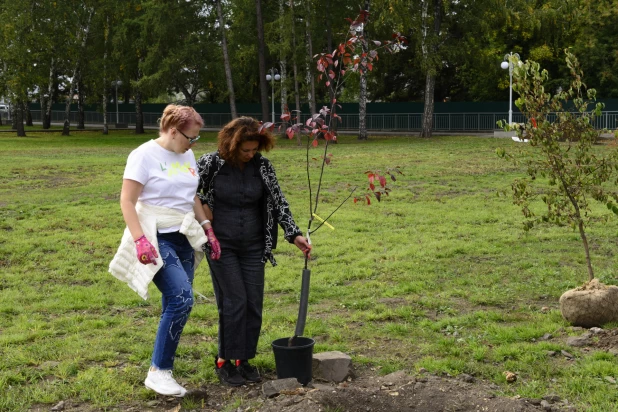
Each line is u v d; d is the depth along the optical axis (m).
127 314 6.93
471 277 8.24
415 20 34.28
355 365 5.27
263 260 4.90
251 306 4.84
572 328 6.02
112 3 42.81
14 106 43.41
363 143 35.09
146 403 4.53
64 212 13.49
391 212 13.47
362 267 8.88
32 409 4.45
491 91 49.41
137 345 5.71
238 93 48.72
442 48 36.09
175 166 4.59
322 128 5.12
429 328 6.24
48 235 11.21
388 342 5.89
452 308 6.93
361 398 4.23
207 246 4.74
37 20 41.25
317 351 5.61
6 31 39.53
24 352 5.48
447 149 29.23
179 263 4.55
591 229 11.18
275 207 4.93
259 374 5.02
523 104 6.60
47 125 52.38
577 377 4.85
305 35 35.78
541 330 5.98
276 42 36.81
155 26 38.94
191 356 5.48
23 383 4.88
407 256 9.50
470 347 5.61
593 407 4.31
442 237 10.87
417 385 4.48
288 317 6.59
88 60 45.09
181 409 4.46
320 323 6.40
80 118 55.72
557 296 7.30
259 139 4.80
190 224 4.55
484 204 14.20
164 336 4.50
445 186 17.19
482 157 24.89
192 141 4.61
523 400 4.41
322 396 4.16
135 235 4.35
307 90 38.25
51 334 6.13
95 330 6.23
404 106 49.25
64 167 22.66
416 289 7.68
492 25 36.19
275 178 4.93
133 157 4.51
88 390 4.67
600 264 8.80
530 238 10.59
